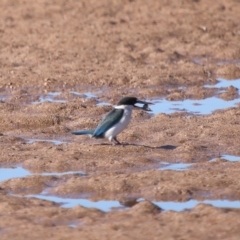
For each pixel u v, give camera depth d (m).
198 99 20.16
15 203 12.88
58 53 24.62
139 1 30.69
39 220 12.23
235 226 11.69
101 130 15.52
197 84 21.62
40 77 22.00
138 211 12.41
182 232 11.56
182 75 22.33
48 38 26.34
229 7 30.00
